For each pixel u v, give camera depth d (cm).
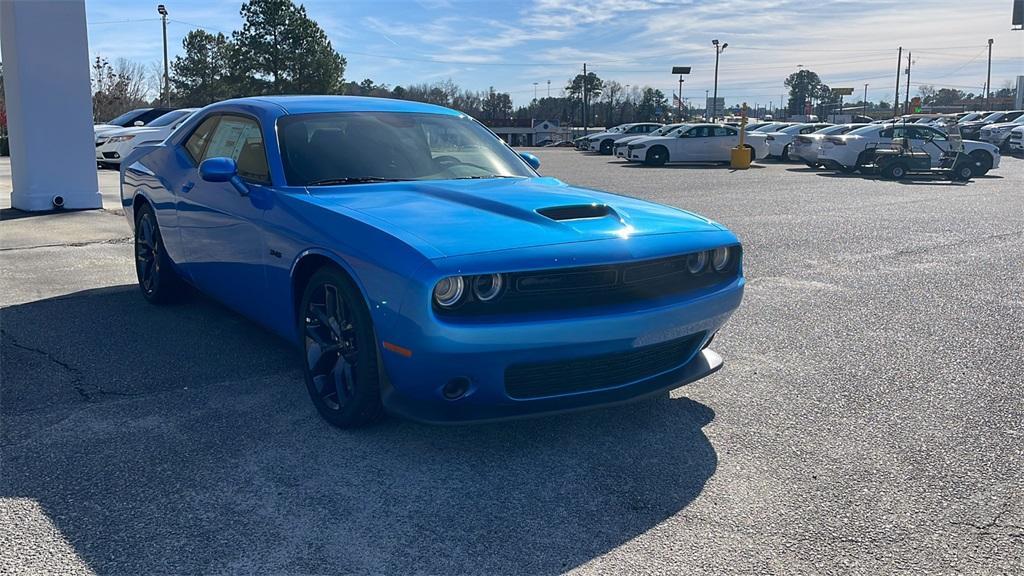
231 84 5497
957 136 2134
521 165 490
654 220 370
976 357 490
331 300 360
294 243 376
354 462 332
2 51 1044
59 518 284
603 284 328
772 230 1030
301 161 420
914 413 397
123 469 322
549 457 341
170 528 279
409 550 269
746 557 267
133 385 417
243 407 388
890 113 11031
